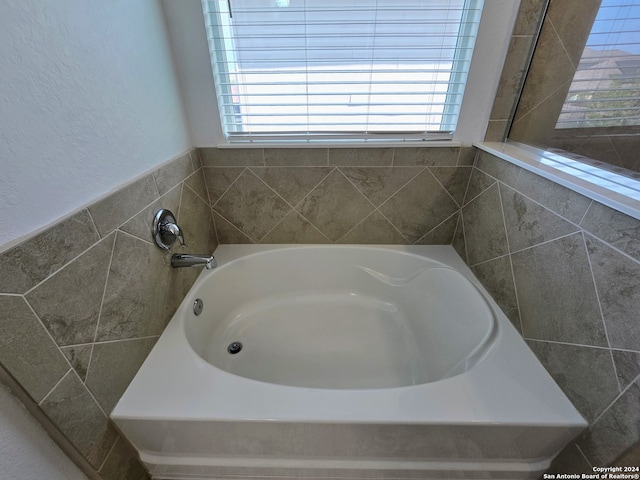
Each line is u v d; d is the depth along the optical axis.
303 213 1.49
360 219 1.50
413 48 1.17
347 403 0.78
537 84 1.14
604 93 0.99
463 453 0.83
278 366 1.30
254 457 0.87
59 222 0.61
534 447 0.80
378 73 1.22
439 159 1.34
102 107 0.75
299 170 1.38
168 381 0.85
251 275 1.53
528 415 0.75
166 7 1.06
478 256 1.29
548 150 1.12
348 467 0.86
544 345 0.89
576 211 0.78
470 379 0.85
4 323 0.51
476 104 1.23
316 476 0.90
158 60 1.03
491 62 1.15
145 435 0.81
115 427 0.79
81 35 0.67
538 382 0.84
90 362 0.71
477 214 1.30
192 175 1.27
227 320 1.48
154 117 1.00
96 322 0.72
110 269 0.77
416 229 1.52
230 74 1.23
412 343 1.37
